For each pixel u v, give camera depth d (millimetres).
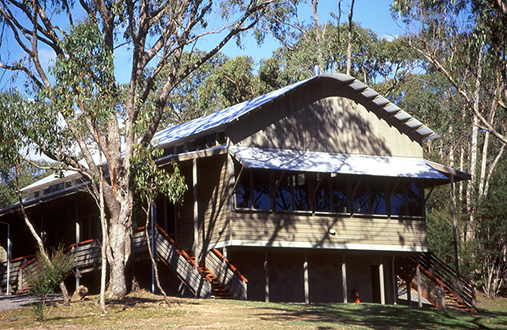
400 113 33562
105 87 22750
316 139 31812
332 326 19938
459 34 23484
